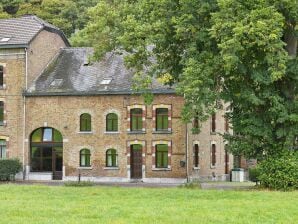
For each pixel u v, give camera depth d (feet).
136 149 164.96
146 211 65.36
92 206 70.18
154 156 161.68
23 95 171.83
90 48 182.39
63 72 176.14
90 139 167.53
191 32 105.09
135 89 116.67
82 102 168.55
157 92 160.86
